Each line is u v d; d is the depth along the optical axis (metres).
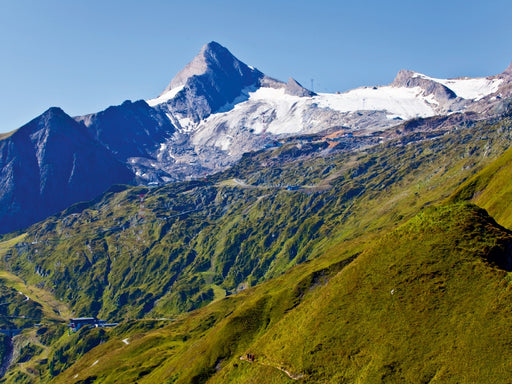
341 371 170.25
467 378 142.25
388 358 161.50
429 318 165.50
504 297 155.75
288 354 191.38
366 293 191.00
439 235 191.75
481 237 183.38
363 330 178.00
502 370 138.62
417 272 182.75
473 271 170.88
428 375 149.62
